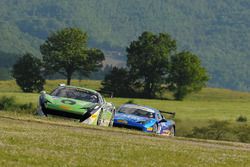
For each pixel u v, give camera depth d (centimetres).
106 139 5528
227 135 13725
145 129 8756
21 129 5588
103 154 4466
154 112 9262
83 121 7581
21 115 7162
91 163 3991
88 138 5438
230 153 5456
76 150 4509
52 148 4488
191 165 4366
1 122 6153
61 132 5728
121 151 4722
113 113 8450
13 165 3650
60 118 7575
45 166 3734
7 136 4856
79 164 3903
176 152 5028
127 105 9400
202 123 15388
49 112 7600
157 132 9056
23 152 4119
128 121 8794
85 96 7962
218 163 4591
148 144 5525
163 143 5838
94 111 7688
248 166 4597
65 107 7575
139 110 9225
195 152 5194
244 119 19812
